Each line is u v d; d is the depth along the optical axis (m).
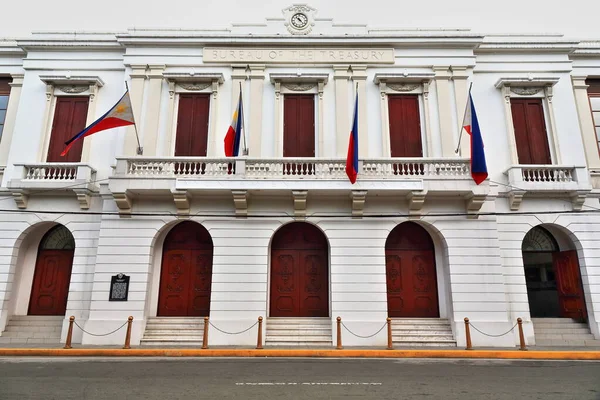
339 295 12.86
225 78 14.95
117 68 15.18
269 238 13.26
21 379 7.81
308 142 14.50
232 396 6.57
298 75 14.63
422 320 13.20
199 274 13.88
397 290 13.83
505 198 13.91
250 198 13.37
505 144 14.52
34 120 14.75
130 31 15.34
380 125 14.48
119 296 12.84
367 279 12.95
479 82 15.15
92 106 14.73
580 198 13.58
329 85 14.88
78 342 12.80
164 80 14.95
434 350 11.33
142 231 13.32
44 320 13.61
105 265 13.05
